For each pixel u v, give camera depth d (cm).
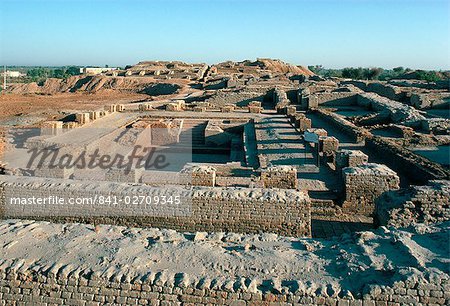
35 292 634
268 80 5966
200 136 2914
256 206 1039
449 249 667
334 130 2545
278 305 586
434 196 975
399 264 637
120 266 648
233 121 3102
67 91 7925
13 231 778
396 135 2314
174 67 9306
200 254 701
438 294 564
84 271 634
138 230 810
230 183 1384
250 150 2100
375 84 4653
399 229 775
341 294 581
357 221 1209
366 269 635
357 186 1242
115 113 3541
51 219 1112
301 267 661
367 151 2000
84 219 1095
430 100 3366
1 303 641
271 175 1288
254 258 691
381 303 572
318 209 1248
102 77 7825
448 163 1655
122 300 615
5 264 653
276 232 1041
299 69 10256
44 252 697
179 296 605
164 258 685
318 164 1670
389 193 1055
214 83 5959
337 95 3766
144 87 7038
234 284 602
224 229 1055
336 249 723
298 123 2536
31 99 5681
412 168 1535
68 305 627
